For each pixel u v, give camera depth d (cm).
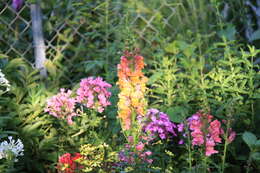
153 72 370
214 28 417
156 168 280
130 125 285
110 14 394
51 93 360
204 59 374
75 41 409
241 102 325
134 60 282
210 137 280
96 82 331
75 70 397
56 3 388
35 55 384
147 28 422
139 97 282
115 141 336
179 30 422
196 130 275
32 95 343
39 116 354
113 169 296
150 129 308
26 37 398
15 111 339
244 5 415
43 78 385
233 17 416
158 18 394
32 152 338
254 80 346
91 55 397
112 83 371
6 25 383
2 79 313
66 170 296
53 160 333
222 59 363
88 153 294
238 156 329
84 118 333
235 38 395
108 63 389
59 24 391
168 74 353
